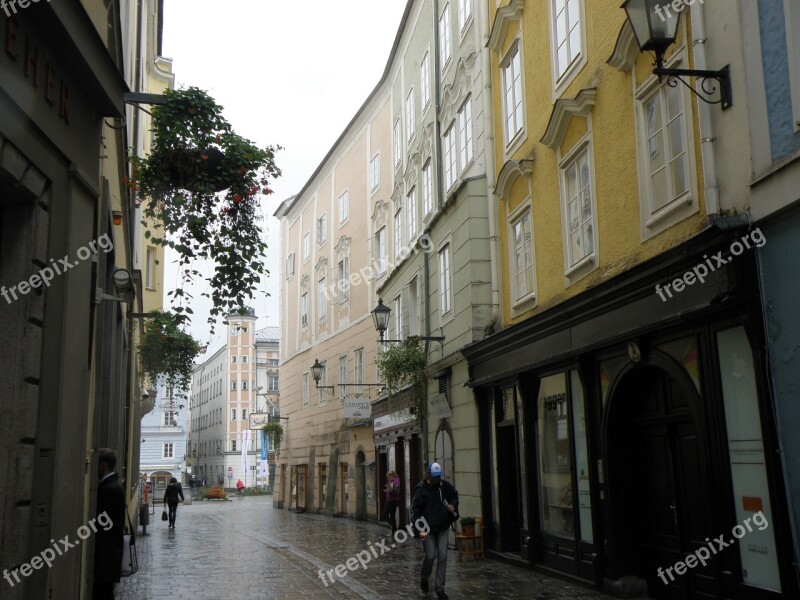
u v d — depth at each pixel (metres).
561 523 12.38
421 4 22.16
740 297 7.57
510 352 14.03
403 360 19.67
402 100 25.02
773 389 7.33
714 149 8.27
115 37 8.15
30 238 5.77
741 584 7.80
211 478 93.62
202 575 13.47
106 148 8.51
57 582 6.01
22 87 5.51
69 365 6.34
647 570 10.34
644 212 9.82
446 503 11.37
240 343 89.06
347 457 30.59
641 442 10.57
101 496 8.60
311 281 38.12
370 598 10.87
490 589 11.38
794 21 7.12
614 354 10.52
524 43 14.23
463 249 16.64
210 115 8.13
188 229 7.89
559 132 12.30
